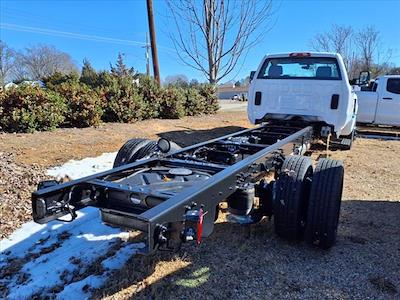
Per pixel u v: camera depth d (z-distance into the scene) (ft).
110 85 36.99
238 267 10.75
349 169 22.90
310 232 11.44
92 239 12.38
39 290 9.63
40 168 19.66
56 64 195.93
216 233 12.88
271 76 23.27
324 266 10.90
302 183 11.35
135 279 10.05
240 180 10.40
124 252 11.47
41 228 13.03
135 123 36.83
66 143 25.57
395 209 15.84
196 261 11.04
